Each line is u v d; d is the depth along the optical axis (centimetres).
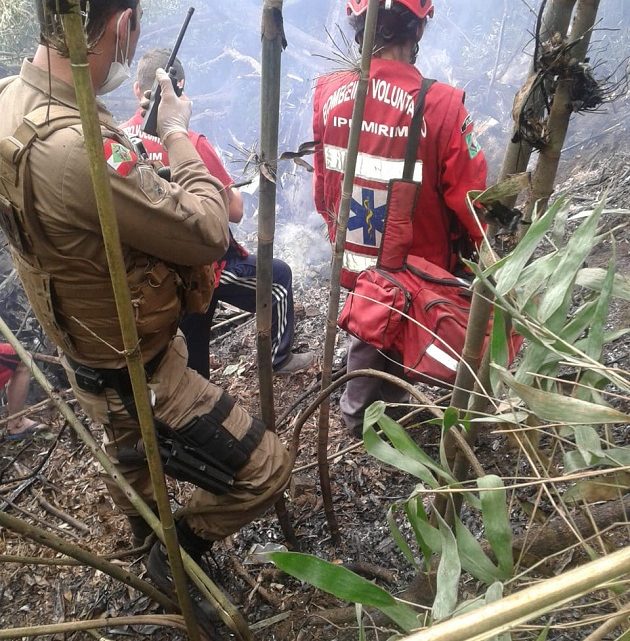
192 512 169
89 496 253
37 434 301
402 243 191
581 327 105
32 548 232
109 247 84
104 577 213
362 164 188
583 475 87
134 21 129
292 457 175
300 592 189
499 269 97
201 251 140
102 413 159
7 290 367
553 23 95
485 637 49
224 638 180
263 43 126
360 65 142
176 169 147
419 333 189
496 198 106
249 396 303
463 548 101
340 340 332
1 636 120
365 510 215
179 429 154
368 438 109
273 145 138
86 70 72
